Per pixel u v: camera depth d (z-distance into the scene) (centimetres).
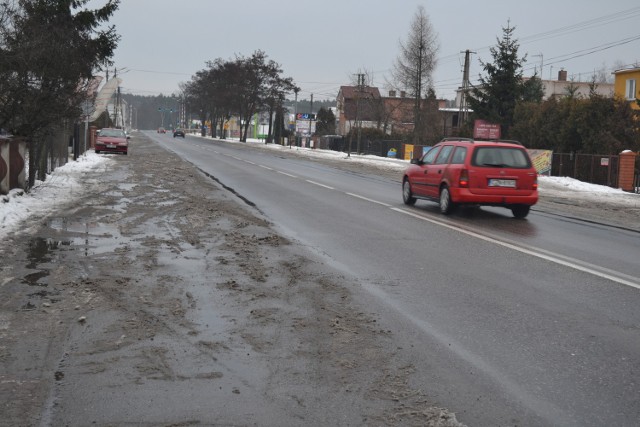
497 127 4106
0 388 428
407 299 682
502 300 687
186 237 1034
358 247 996
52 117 1600
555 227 1340
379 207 1569
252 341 532
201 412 396
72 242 966
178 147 5875
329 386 441
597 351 526
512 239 1127
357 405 411
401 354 509
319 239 1062
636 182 2900
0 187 1362
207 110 13712
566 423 392
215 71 10981
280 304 647
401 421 390
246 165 3278
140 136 10738
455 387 445
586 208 1903
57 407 400
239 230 1120
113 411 395
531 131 3903
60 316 592
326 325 580
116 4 1853
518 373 473
